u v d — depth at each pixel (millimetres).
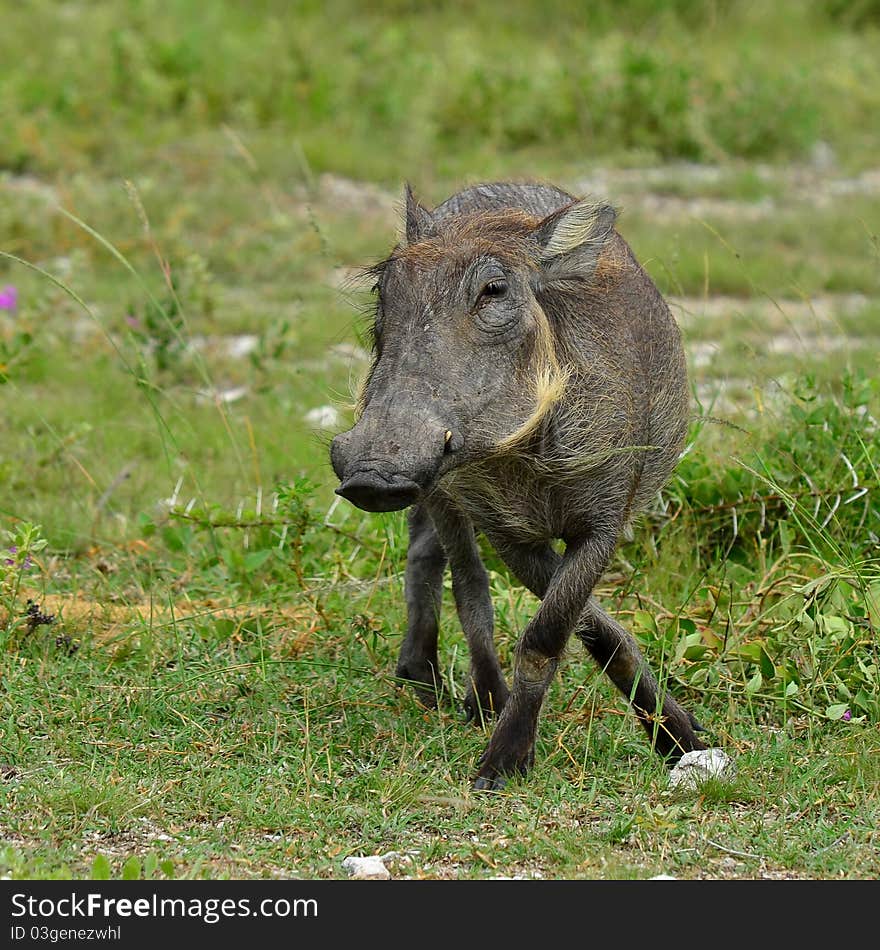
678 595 21406
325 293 39125
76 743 17141
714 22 61594
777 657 19500
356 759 17422
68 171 46719
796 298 40188
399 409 14883
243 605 21328
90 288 38000
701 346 34938
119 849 14906
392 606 21422
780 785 16594
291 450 28312
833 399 24281
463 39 59000
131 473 26781
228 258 40656
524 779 16609
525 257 16078
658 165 52062
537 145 52875
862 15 68688
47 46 56188
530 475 16469
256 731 17750
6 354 30234
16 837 15023
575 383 16375
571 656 19953
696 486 23094
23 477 26547
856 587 20172
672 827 15461
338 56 57250
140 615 20344
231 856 14742
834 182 51781
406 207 17141
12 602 20125
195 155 47938
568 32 61344
